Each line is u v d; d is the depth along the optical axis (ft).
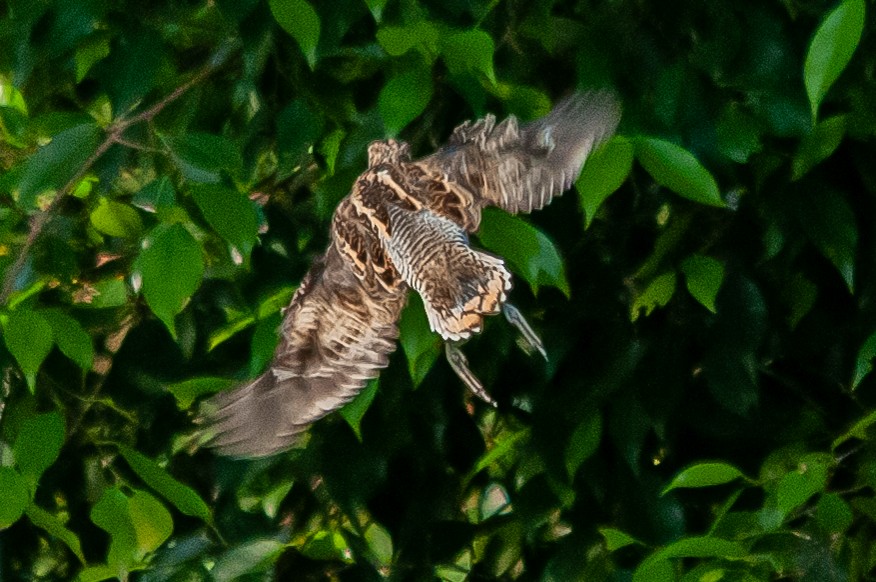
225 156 22.15
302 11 22.13
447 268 20.61
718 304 22.93
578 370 23.03
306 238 23.02
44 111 23.43
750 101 22.56
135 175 23.25
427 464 23.32
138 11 22.94
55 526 22.66
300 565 23.48
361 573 23.45
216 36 23.08
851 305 23.17
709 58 22.58
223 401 21.38
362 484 23.11
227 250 22.93
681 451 23.34
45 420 22.63
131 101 22.77
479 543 23.63
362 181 21.17
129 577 23.62
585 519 23.29
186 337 23.25
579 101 21.25
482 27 22.68
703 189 21.91
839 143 22.89
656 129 22.49
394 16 22.59
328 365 21.29
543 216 22.94
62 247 22.91
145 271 22.02
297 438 21.31
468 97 22.22
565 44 22.58
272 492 23.24
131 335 23.31
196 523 23.54
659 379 22.95
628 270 22.98
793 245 22.93
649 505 23.15
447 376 23.16
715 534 22.63
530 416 23.32
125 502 22.66
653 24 22.67
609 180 21.84
